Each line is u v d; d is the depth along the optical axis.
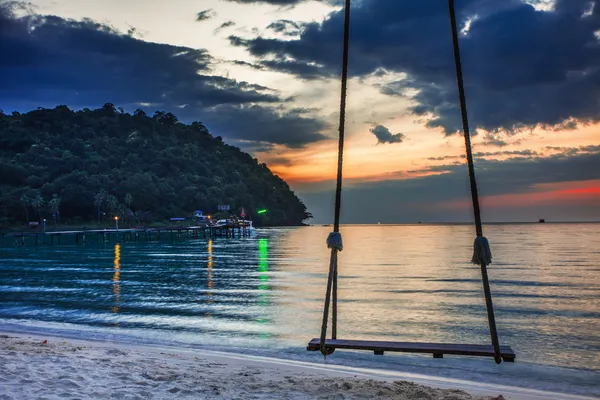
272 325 20.84
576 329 20.75
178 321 21.67
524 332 20.09
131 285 38.00
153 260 69.50
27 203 188.38
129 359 11.18
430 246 107.69
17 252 91.31
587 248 93.06
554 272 49.03
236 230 191.38
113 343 16.11
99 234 176.88
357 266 56.94
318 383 8.99
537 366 14.21
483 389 11.18
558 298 30.77
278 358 14.48
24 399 7.27
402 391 8.52
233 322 21.55
